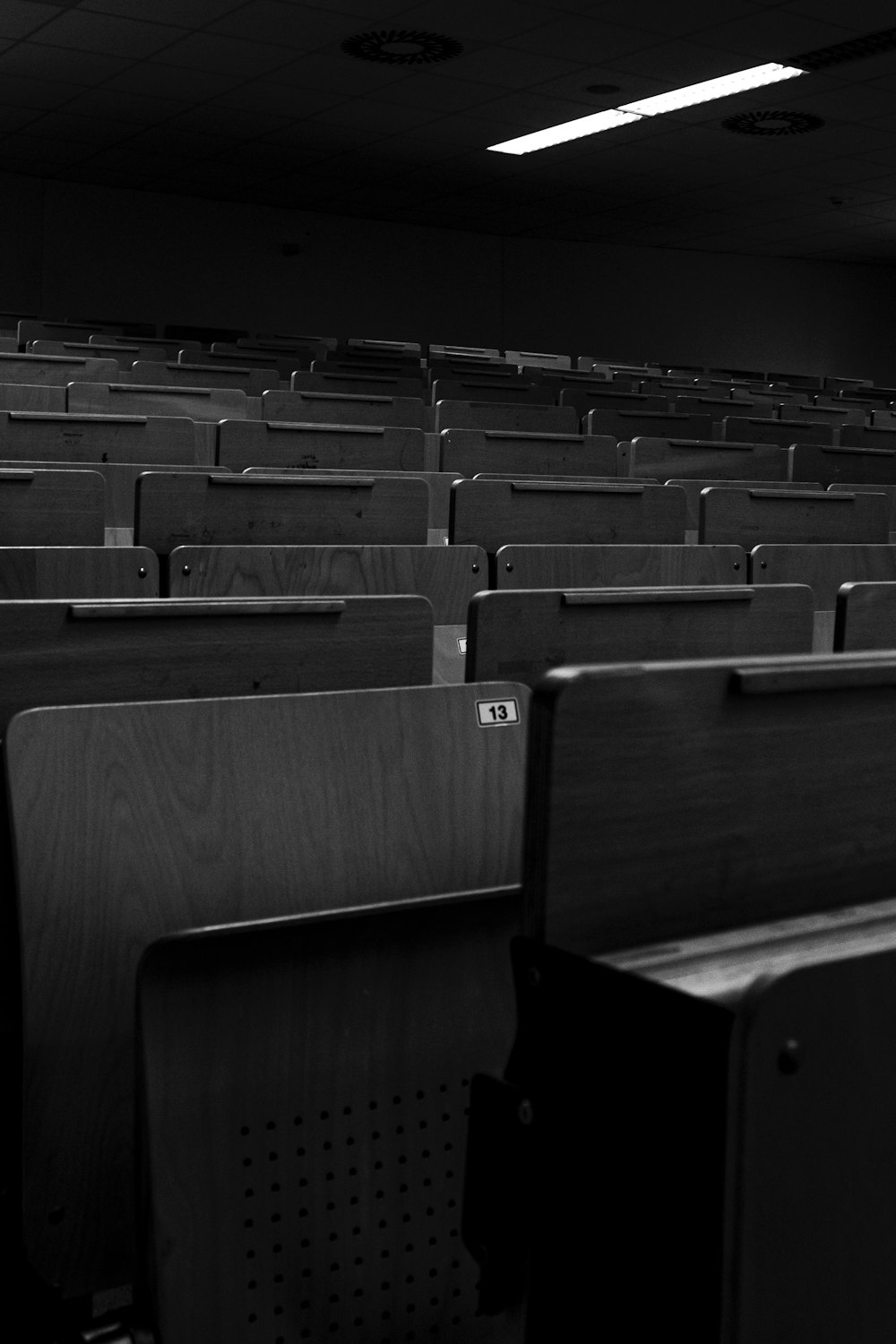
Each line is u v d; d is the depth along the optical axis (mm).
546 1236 711
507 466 4316
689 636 1819
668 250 18156
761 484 4066
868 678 833
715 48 10328
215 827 1207
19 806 1135
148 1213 1017
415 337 16969
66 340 9719
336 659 1493
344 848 1265
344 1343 1090
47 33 10250
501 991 1148
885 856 858
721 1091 603
